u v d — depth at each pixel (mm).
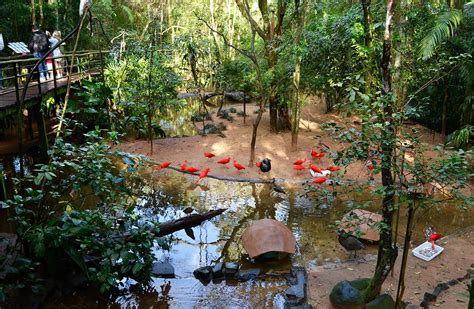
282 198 6504
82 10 4492
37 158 7957
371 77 4777
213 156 8000
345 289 3818
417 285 4137
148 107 8609
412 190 2973
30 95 6848
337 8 9859
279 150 8367
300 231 5473
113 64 9836
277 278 4520
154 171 7609
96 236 4227
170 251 5137
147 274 4262
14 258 3965
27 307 3750
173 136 9773
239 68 10578
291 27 9078
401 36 6613
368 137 3100
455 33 8102
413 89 8547
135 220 4363
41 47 8953
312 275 4410
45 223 4016
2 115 5723
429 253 4695
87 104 4801
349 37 7867
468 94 7926
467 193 5871
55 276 4180
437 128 9414
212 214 5891
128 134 9406
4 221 5652
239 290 4336
